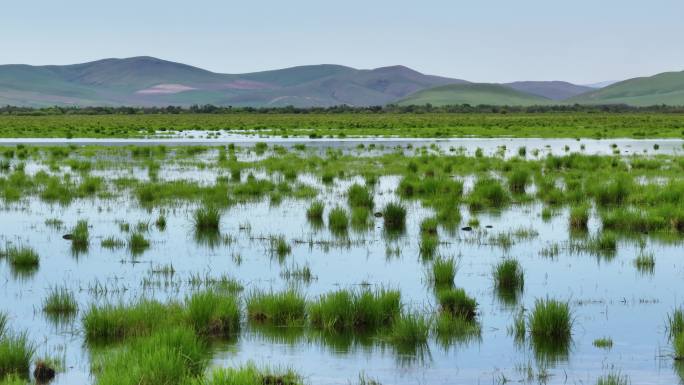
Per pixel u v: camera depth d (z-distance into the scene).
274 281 21.36
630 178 45.12
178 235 28.77
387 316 17.59
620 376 13.91
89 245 26.80
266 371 13.73
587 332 16.75
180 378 12.79
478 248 26.36
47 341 15.95
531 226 30.83
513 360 14.90
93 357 14.91
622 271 22.78
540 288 20.75
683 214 29.94
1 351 14.18
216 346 15.70
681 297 19.73
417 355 15.24
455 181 41.22
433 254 25.33
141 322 16.41
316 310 17.50
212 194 39.69
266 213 34.31
